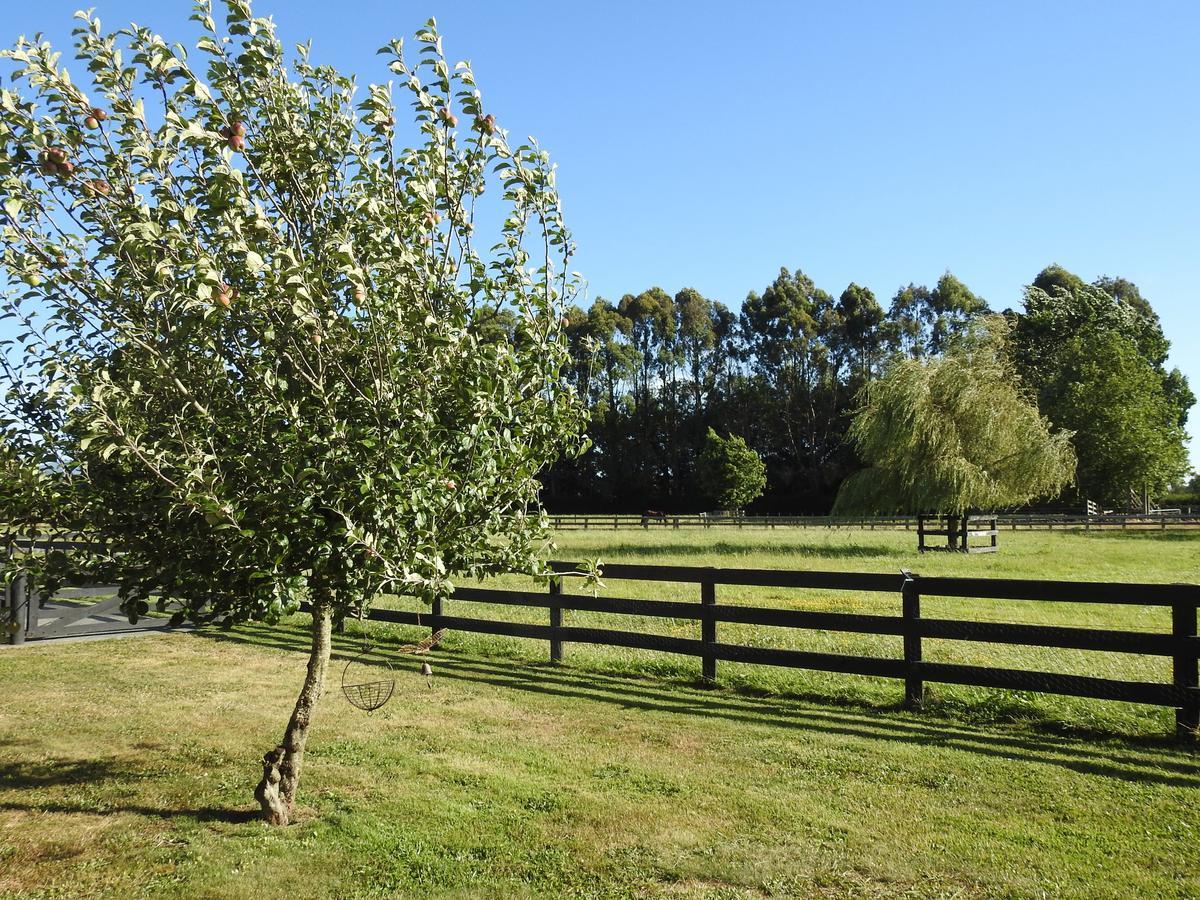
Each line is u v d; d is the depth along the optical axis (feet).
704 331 241.55
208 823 15.38
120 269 12.59
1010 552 86.94
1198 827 14.57
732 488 185.78
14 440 13.69
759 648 25.03
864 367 223.10
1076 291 196.75
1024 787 16.74
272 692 25.55
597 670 28.25
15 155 11.75
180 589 13.29
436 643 32.63
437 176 13.82
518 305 14.52
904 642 22.91
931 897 12.35
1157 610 43.16
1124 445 153.28
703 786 17.08
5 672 28.30
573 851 14.08
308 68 14.12
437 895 12.62
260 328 12.54
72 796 16.84
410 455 12.92
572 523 148.25
